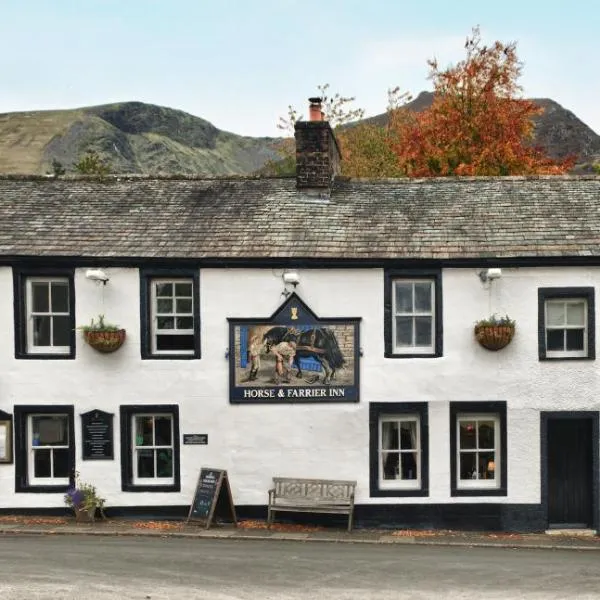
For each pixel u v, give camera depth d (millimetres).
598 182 15492
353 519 13078
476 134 27891
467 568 10164
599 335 13078
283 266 13281
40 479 13469
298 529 12812
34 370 13273
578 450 13258
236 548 11242
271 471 13211
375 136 38688
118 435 13289
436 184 15812
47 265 13320
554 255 12961
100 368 13273
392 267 13227
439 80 29000
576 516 13242
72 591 8641
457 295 13180
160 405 13266
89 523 12938
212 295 13312
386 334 13203
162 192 15656
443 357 13164
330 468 13180
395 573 9805
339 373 13195
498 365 13125
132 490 13250
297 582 9234
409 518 13078
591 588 9141
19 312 13273
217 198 15359
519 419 13086
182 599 8406
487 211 14516
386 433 13453
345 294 13258
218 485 12766
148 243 13562
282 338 13258
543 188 15375
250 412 13242
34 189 15789
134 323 13320
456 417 13234
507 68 28641
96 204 15109
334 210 14742
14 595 8453
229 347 13266
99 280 13281
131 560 10273
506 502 13047
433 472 13109
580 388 13062
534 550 11617
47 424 13531
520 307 13141
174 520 13203
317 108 15547
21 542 11477
